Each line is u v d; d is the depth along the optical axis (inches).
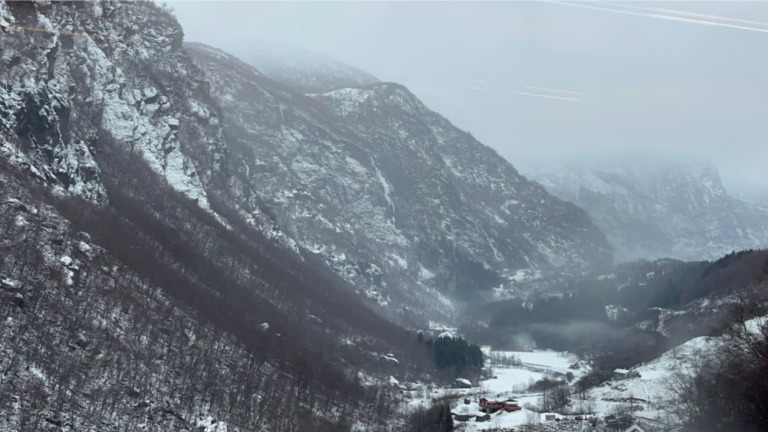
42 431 7288.4
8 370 7785.4
